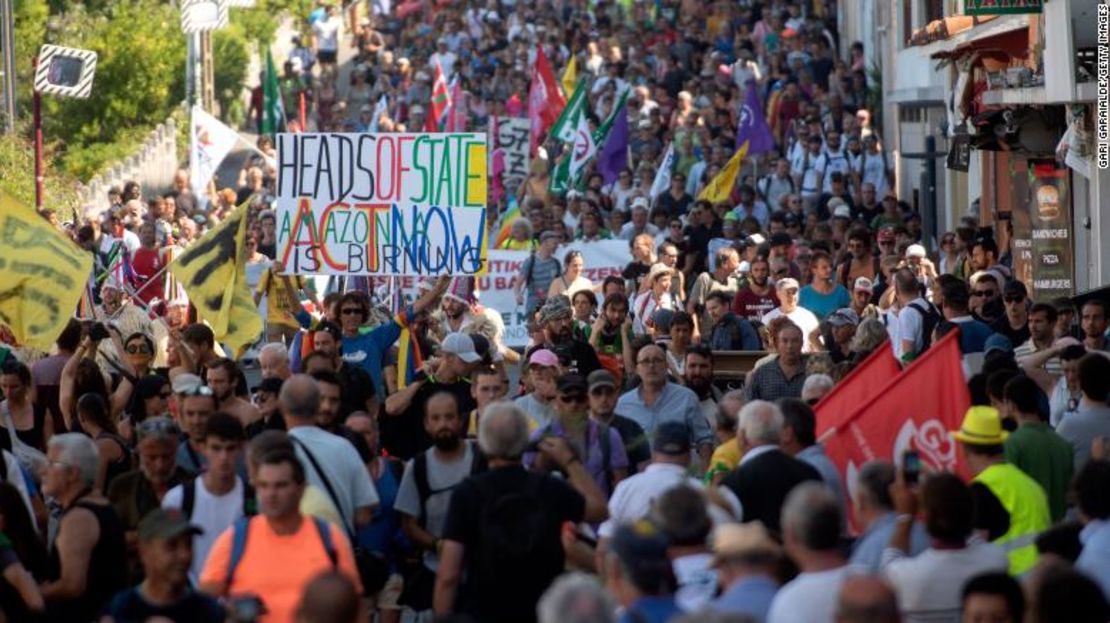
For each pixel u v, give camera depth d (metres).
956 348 25.06
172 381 34.47
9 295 36.59
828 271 44.88
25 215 36.91
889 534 21.53
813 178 72.94
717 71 90.31
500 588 22.05
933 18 75.56
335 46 112.88
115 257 56.06
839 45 102.56
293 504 21.44
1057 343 32.22
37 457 30.11
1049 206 51.38
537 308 46.47
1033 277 51.72
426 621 30.02
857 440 25.30
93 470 23.45
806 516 18.83
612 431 27.19
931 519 20.33
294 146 39.53
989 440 23.59
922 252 48.12
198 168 80.12
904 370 25.28
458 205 39.25
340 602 17.05
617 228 63.50
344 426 26.81
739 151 67.81
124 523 25.27
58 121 96.69
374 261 39.53
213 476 23.78
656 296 46.12
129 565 24.58
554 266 52.22
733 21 98.56
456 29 108.31
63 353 36.22
